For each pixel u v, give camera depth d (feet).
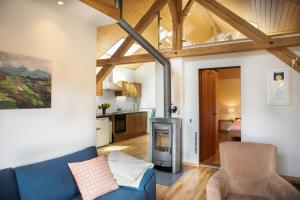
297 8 12.03
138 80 31.40
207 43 15.03
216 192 6.61
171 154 14.03
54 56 8.34
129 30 11.26
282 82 12.78
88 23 9.95
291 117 12.58
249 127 13.60
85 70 9.75
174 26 15.76
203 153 16.28
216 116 19.81
